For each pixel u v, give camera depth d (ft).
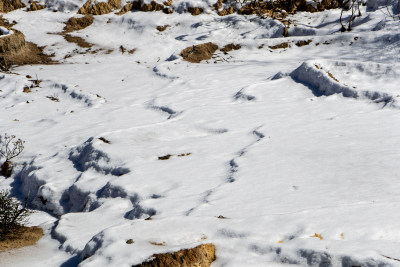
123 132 36.52
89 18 92.32
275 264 14.76
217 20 89.35
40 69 69.26
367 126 32.53
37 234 23.52
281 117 38.47
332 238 15.49
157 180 26.84
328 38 69.87
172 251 15.16
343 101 41.22
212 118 40.29
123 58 77.05
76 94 55.47
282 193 21.83
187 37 83.97
